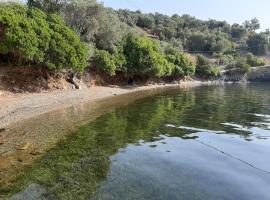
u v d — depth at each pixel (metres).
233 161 16.95
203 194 12.69
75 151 18.05
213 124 27.27
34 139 20.36
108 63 59.75
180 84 96.94
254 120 29.72
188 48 185.88
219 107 39.53
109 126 25.38
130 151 18.34
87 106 37.00
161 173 14.86
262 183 13.96
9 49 37.19
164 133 23.30
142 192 12.66
